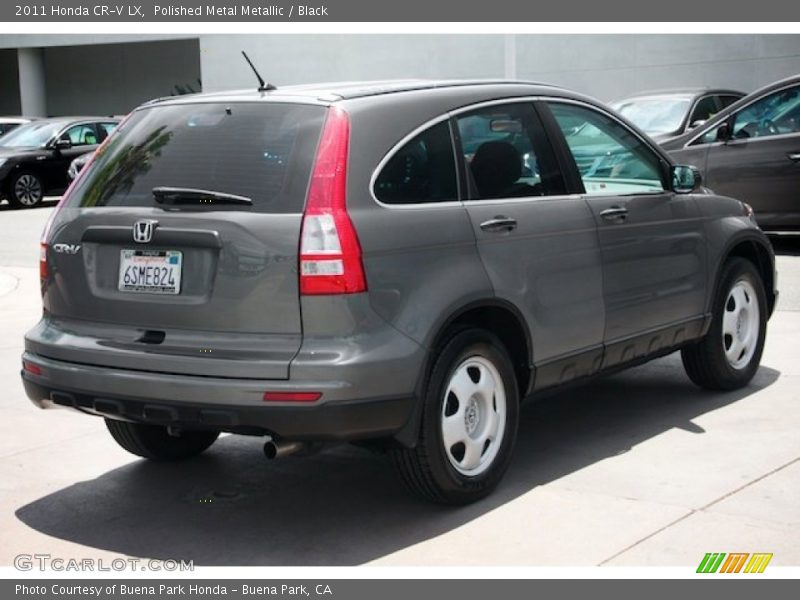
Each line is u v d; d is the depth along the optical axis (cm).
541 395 539
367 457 577
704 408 638
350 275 437
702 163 1193
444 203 484
